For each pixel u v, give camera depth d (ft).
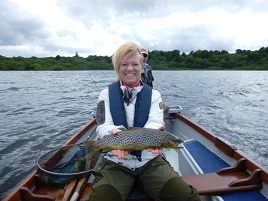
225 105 54.34
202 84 113.50
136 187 9.26
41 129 33.73
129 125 9.23
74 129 33.81
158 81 127.95
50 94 75.41
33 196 9.04
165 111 19.58
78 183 9.89
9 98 64.80
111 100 9.37
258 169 9.52
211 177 10.14
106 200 7.64
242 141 29.35
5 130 33.04
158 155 9.30
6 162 22.74
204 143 15.40
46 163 11.02
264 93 80.12
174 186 7.91
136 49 9.23
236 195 9.20
